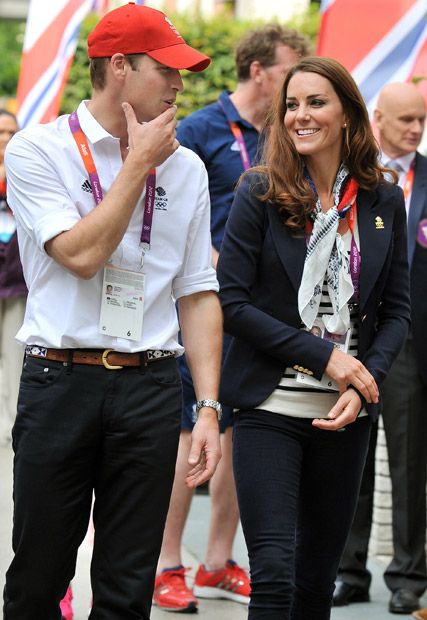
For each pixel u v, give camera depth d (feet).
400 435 54.19
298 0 117.80
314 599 40.11
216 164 54.13
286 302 38.68
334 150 39.60
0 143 73.97
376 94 62.23
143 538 34.32
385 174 46.80
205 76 95.35
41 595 34.42
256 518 37.45
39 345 33.78
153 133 32.35
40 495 33.55
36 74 78.02
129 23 33.27
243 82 54.80
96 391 33.45
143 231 34.27
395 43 62.18
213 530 54.65
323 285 38.63
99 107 34.06
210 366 36.37
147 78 33.35
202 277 36.19
